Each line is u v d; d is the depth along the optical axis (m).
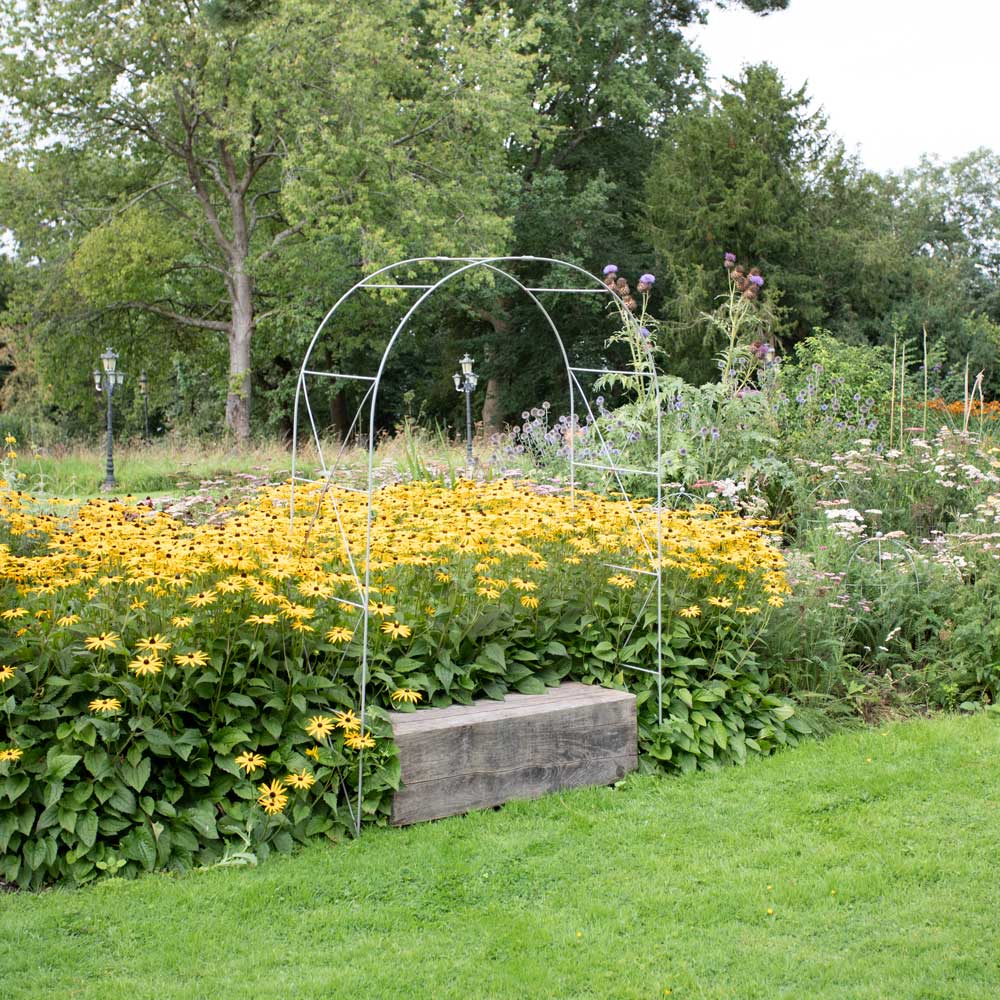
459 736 4.33
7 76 22.86
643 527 5.64
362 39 21.94
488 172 25.22
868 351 13.07
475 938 3.40
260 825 3.91
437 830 4.16
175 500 8.88
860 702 5.82
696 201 24.44
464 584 5.00
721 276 24.02
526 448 11.23
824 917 3.55
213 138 24.31
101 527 4.72
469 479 7.74
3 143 23.72
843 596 6.21
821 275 24.73
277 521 5.16
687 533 5.62
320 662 4.45
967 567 6.70
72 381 25.62
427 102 24.50
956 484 8.48
